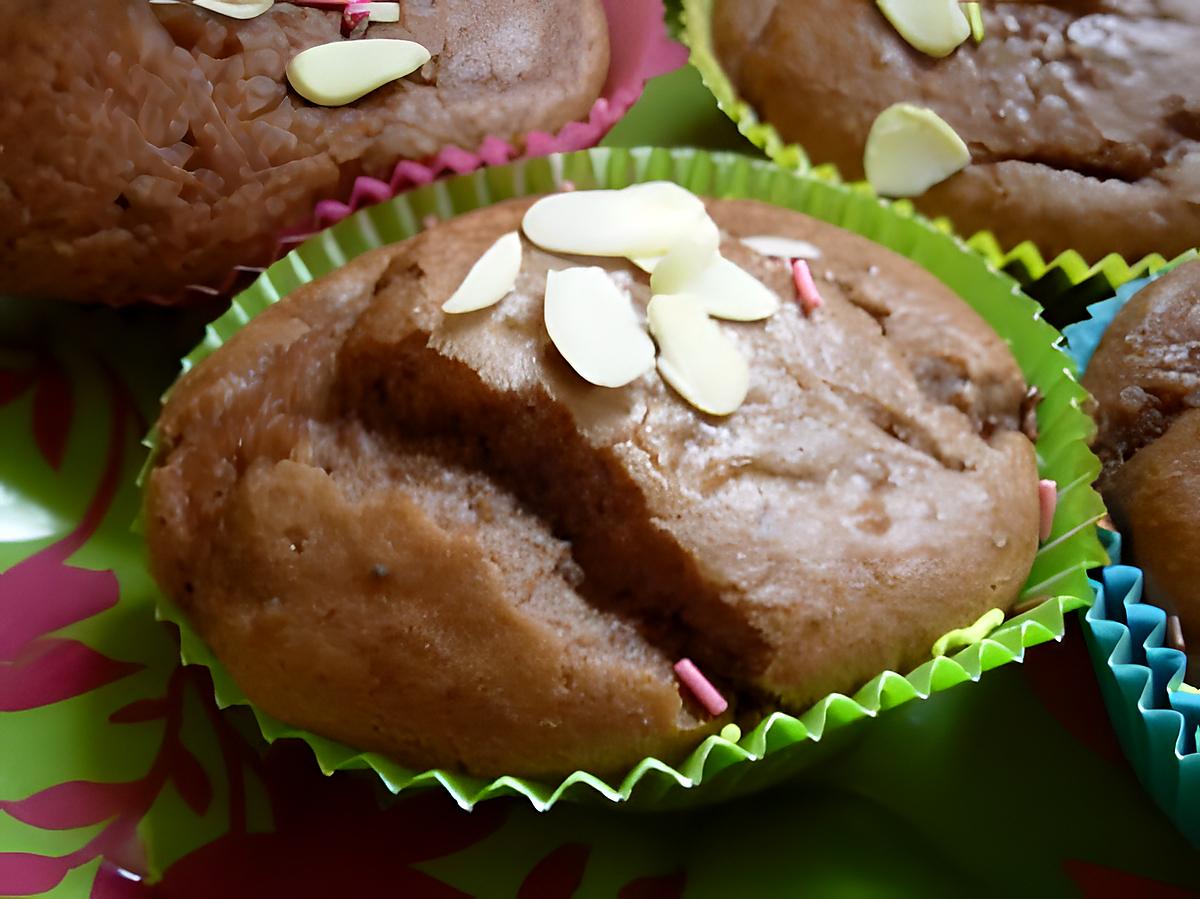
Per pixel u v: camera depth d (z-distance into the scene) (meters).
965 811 0.13
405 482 0.13
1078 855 0.13
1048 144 0.16
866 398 0.13
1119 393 0.14
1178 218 0.16
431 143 0.16
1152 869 0.13
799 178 0.16
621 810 0.13
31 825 0.13
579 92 0.16
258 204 0.15
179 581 0.13
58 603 0.14
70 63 0.14
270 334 0.14
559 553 0.13
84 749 0.13
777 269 0.14
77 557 0.15
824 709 0.12
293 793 0.13
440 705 0.12
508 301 0.13
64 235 0.15
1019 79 0.16
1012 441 0.14
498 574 0.12
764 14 0.17
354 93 0.15
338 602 0.12
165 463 0.13
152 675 0.14
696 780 0.12
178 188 0.15
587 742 0.12
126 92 0.14
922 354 0.14
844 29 0.16
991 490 0.13
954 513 0.13
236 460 0.13
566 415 0.12
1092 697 0.14
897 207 0.16
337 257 0.16
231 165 0.15
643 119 0.18
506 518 0.13
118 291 0.15
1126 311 0.15
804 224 0.15
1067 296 0.16
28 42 0.14
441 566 0.12
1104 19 0.16
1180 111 0.16
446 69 0.16
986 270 0.15
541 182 0.16
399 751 0.12
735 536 0.12
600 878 0.13
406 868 0.13
